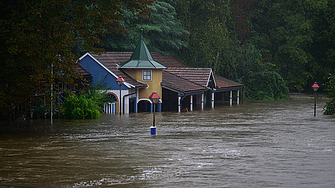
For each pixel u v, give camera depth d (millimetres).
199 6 74000
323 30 92375
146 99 48281
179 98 49219
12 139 26422
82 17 30422
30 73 29859
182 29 68438
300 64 94500
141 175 16672
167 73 56844
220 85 59312
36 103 39219
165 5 66562
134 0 33594
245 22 81688
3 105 29312
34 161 19406
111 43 60844
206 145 24141
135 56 48844
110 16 31828
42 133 29344
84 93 43875
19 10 29062
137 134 28938
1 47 29078
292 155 20969
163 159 19875
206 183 15453
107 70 46188
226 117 42594
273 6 92312
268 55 90188
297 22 92875
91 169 17734
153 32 65000
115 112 46062
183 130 31406
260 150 22484
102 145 24125
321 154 21297
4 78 28984
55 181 15742
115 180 15891
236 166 18328
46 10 29266
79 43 49500
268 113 47719
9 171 17359
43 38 28297
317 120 39938
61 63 30609
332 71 90562
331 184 15266
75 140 26047
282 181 15703
